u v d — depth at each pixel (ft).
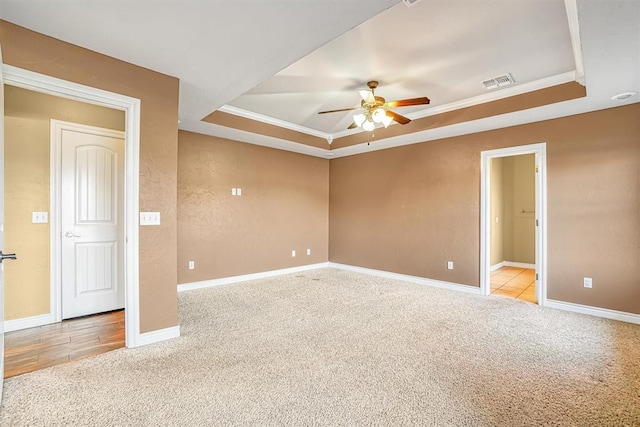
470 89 11.80
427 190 16.06
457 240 14.88
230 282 16.15
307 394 6.23
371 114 11.28
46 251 10.07
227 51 7.51
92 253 11.08
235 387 6.45
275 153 18.19
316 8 5.93
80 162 10.82
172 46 7.29
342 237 20.36
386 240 17.85
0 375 5.58
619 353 8.02
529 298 13.38
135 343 8.22
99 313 11.20
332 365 7.41
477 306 12.17
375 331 9.56
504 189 21.59
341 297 13.44
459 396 6.15
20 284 9.63
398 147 17.35
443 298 13.33
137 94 8.12
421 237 16.25
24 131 9.65
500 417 5.51
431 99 12.82
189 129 14.33
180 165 14.51
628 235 10.50
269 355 7.91
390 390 6.37
